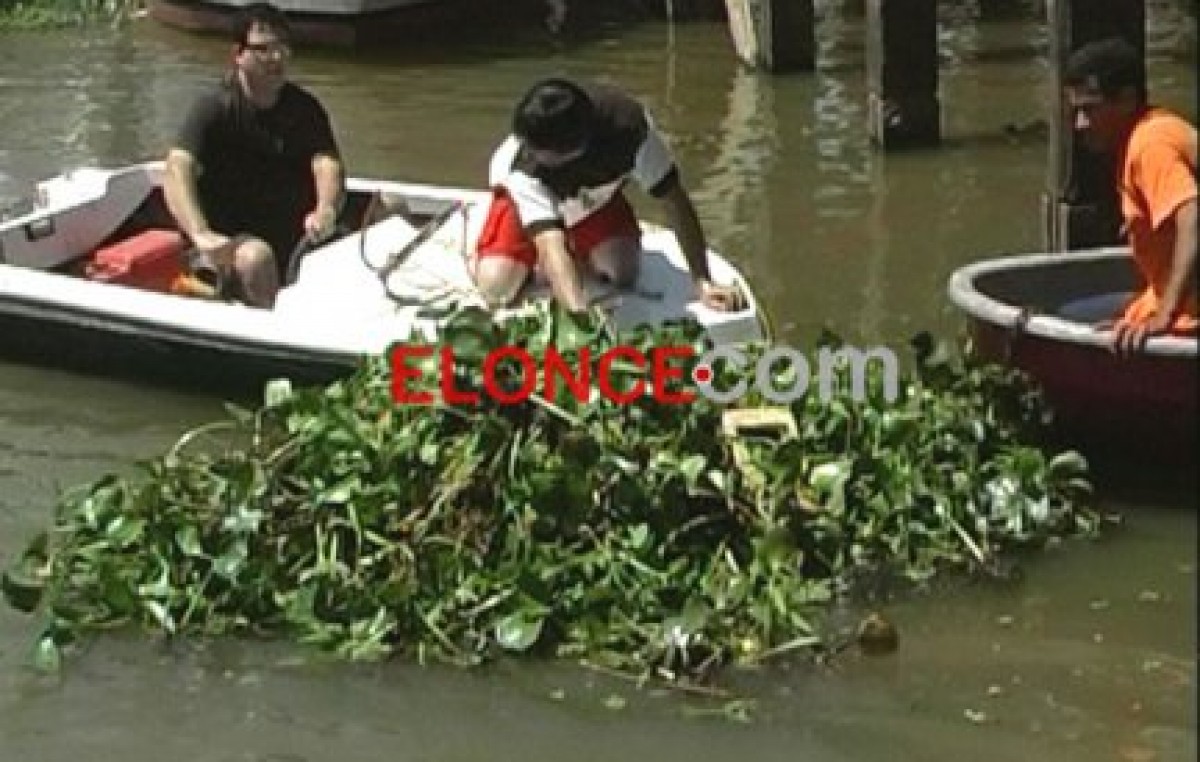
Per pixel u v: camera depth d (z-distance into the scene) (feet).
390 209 36.17
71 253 37.32
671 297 32.01
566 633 25.72
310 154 35.73
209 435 32.14
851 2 64.85
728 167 47.09
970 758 23.12
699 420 27.55
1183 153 27.66
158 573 26.76
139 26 65.26
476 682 25.04
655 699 24.56
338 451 27.37
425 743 23.85
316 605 26.20
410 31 61.52
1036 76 55.21
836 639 25.71
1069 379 28.94
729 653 25.25
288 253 35.70
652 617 25.75
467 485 26.96
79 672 25.57
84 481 30.86
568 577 26.14
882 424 28.53
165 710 24.68
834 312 37.14
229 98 35.17
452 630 25.82
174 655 25.85
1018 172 45.91
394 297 32.32
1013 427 29.35
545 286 31.48
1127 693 24.36
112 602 26.43
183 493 27.61
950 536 27.78
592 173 30.96
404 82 56.95
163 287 35.88
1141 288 30.19
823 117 51.42
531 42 61.67
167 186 34.96
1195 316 28.14
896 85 47.57
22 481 30.89
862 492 27.99
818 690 24.61
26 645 26.30
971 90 53.72
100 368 34.68
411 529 26.81
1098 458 29.43
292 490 27.43
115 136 51.83
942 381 29.73
